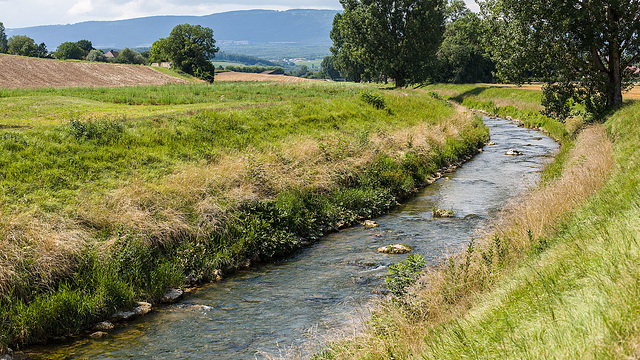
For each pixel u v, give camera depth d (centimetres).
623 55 2595
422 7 6281
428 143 2367
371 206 1585
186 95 3631
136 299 913
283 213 1305
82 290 862
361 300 873
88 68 7881
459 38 8638
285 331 769
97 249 945
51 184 1182
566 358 382
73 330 800
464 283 727
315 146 1842
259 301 914
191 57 10856
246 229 1209
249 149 1758
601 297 457
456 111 4041
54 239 907
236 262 1125
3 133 1412
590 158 1467
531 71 2647
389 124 2781
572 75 2556
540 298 550
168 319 848
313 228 1370
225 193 1298
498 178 2002
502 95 5844
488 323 538
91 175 1286
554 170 1711
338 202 1548
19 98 3034
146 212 1105
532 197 1207
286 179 1494
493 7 2727
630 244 555
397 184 1798
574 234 779
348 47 7050
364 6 6500
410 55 6369
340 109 2752
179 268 1025
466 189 1842
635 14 2422
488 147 2898
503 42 2672
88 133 1545
